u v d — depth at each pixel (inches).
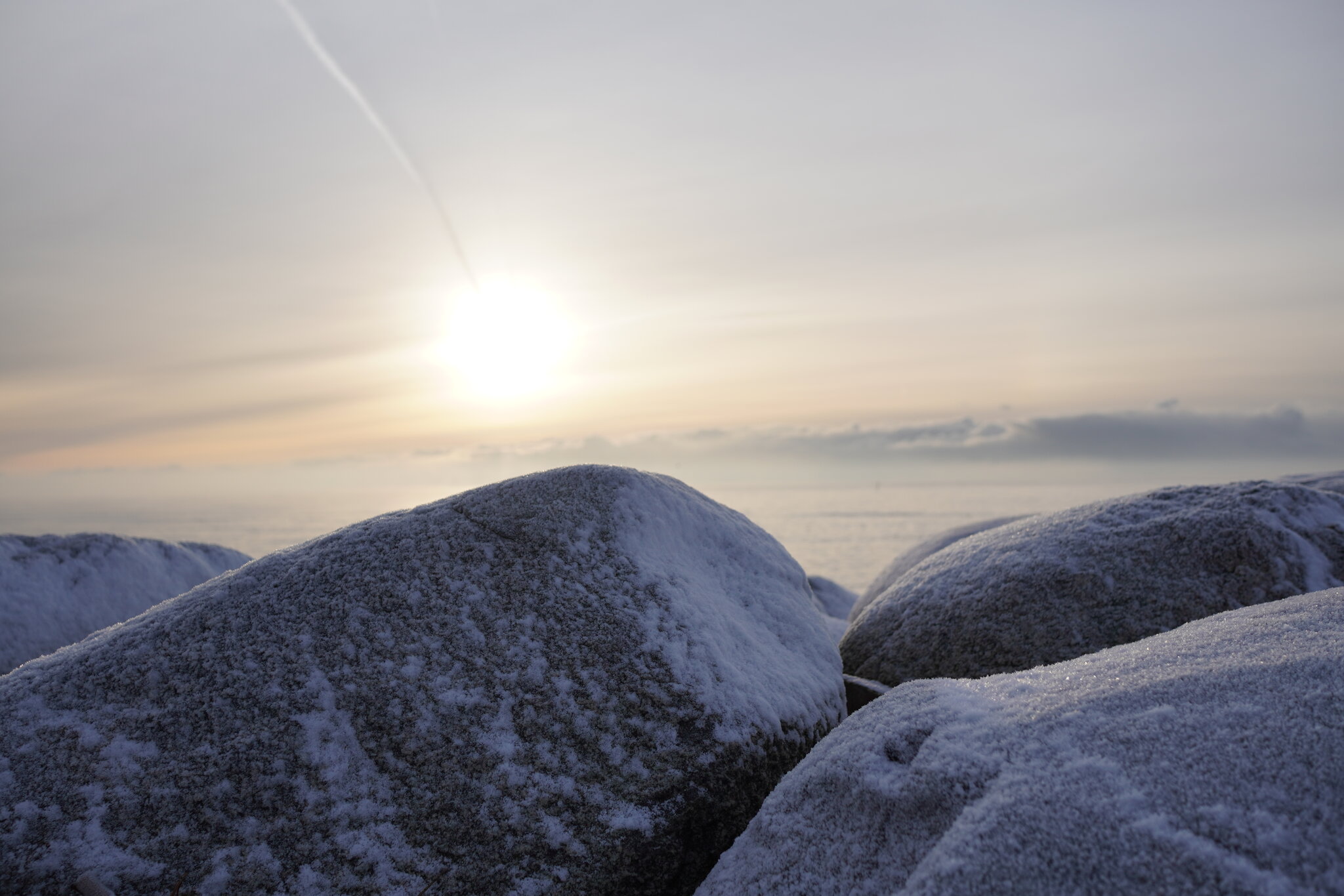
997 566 136.0
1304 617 76.5
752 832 71.9
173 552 179.8
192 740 75.4
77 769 72.4
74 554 163.3
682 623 90.7
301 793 72.2
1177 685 63.9
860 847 63.2
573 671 83.8
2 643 140.8
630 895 69.6
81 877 64.6
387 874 67.9
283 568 95.1
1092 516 141.8
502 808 72.5
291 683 80.4
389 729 77.5
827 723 94.3
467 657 84.4
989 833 52.8
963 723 67.8
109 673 81.8
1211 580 120.8
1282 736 54.6
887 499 6752.0
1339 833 46.9
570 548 97.7
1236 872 46.0
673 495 113.7
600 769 76.0
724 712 81.7
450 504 105.5
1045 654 119.3
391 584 91.6
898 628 138.6
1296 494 133.6
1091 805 52.9
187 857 67.5
